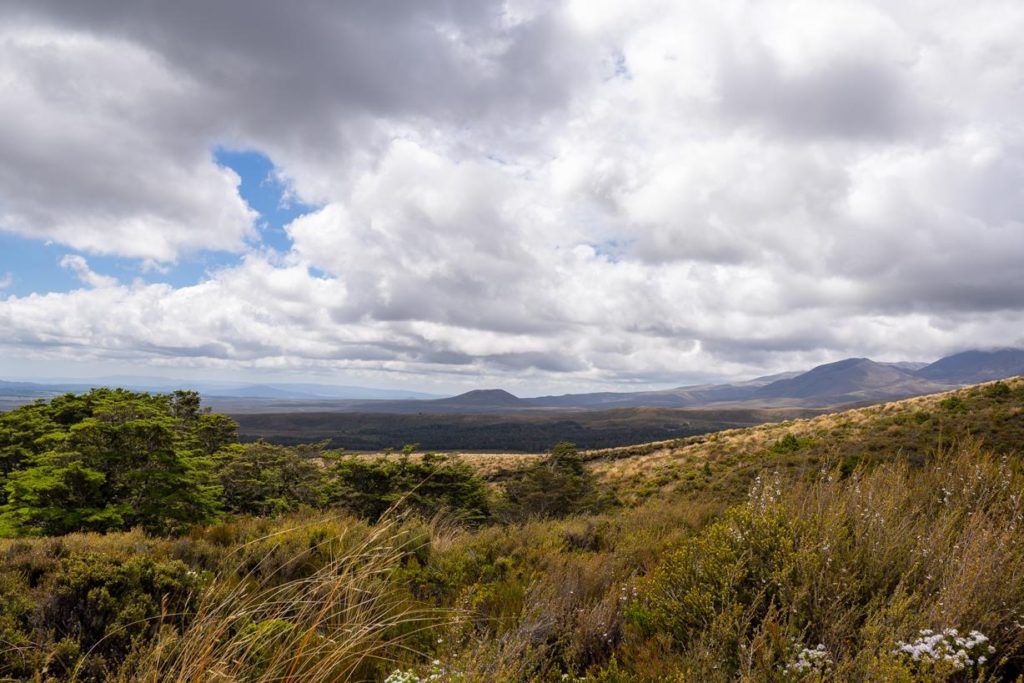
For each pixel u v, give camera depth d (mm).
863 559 4117
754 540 4441
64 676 3393
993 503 5355
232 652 3309
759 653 3209
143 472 15703
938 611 3373
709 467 36250
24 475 15484
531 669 3533
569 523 9164
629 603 4777
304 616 4074
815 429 40969
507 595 5082
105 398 22250
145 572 4555
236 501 25328
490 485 42750
